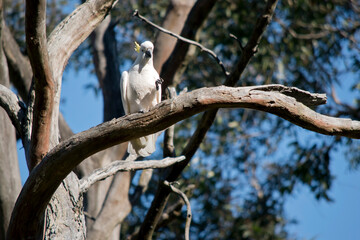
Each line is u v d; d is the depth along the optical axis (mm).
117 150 12266
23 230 5734
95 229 10875
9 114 6914
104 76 14164
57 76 6957
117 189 11406
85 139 5223
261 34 8242
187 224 8148
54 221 6113
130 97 7816
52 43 7148
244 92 5230
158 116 5152
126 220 15555
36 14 5043
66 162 5305
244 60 8547
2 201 9742
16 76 12461
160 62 12438
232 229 16031
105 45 14586
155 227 10062
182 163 9148
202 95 5152
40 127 5734
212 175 16062
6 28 12469
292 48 16062
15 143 10344
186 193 10367
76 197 6469
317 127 5527
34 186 5422
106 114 13773
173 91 8586
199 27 12203
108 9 7660
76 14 7477
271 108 5336
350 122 5586
